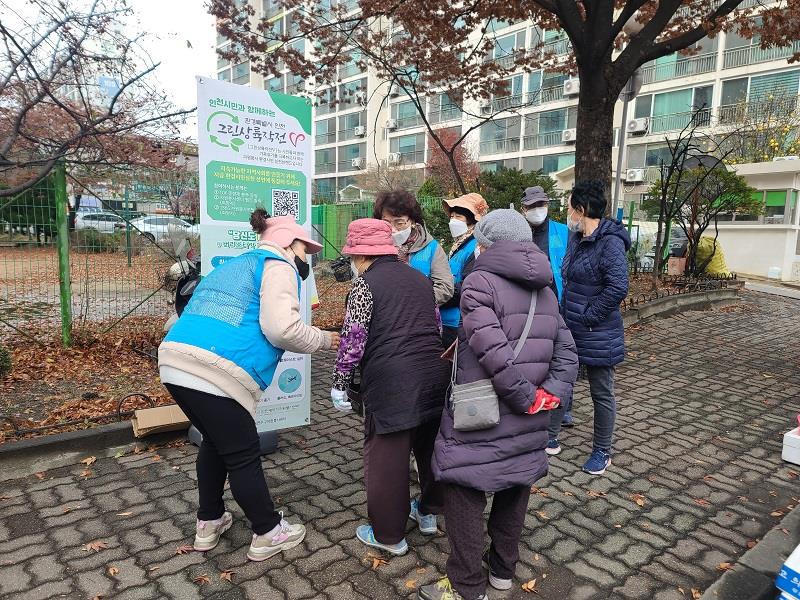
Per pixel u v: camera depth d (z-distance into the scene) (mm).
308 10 10750
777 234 15148
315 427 4375
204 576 2496
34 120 4508
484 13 9602
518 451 2184
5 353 5230
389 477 2566
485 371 2146
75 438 3588
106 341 6418
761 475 3629
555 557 2695
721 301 10797
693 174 11883
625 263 3334
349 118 39062
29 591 2361
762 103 19906
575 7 7555
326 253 13141
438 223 9586
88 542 2730
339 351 2568
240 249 3457
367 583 2475
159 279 7098
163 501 3141
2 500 3113
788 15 8820
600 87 7680
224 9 8898
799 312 10180
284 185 3568
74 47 3252
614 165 25531
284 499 3213
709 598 2381
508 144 29734
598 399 3561
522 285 2219
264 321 2395
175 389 2396
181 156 6367
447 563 2318
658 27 7738
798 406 5008
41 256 6395
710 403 5062
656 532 2936
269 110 3457
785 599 2219
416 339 2535
